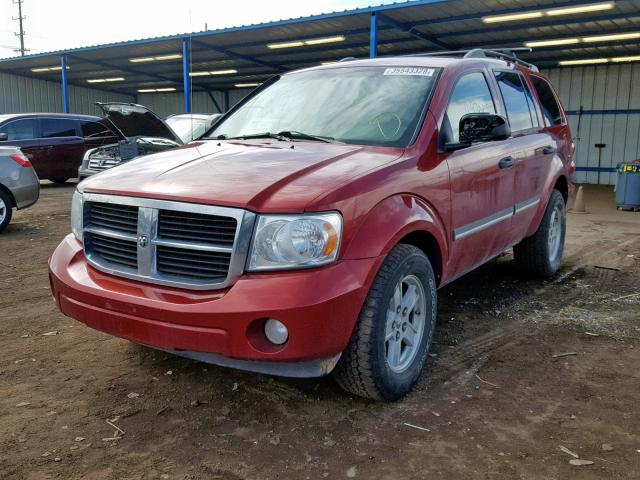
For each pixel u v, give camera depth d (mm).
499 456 2557
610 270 6051
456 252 3631
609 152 22359
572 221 10383
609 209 12930
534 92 5234
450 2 15297
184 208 2672
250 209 2562
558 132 5512
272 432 2748
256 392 3160
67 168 14086
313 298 2484
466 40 19531
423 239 3332
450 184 3436
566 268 6129
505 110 4488
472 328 4215
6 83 30438
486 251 4145
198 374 3381
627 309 4691
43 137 13703
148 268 2777
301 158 3082
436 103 3561
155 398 3084
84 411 2936
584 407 3018
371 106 3691
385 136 3420
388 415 2918
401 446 2635
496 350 3795
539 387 3252
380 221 2803
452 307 4715
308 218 2555
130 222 2879
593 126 22609
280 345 2551
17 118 13375
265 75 29031
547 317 4477
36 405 2990
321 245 2559
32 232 8086
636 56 20641
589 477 2398
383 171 2953
